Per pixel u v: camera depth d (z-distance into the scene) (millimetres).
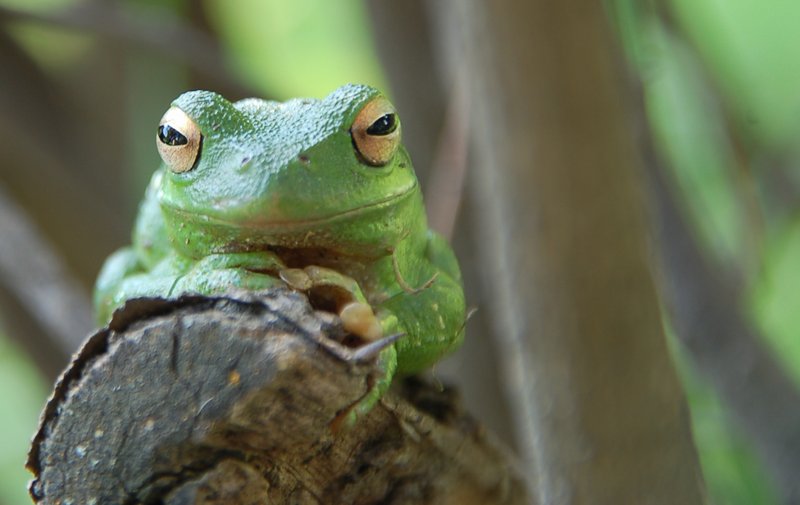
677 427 240
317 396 210
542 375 242
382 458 219
